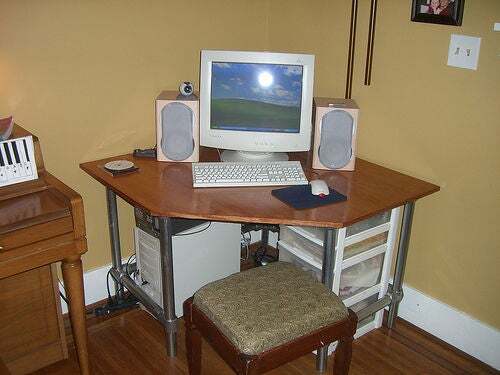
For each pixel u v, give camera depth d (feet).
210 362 6.88
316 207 5.91
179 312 7.45
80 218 5.41
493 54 5.83
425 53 6.43
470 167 6.38
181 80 7.68
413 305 7.48
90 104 6.93
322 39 7.59
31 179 5.64
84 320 6.06
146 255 7.19
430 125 6.63
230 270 7.93
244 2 7.91
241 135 7.13
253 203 5.97
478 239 6.55
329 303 5.49
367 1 6.86
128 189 6.24
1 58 6.08
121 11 6.77
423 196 6.42
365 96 7.25
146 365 6.75
